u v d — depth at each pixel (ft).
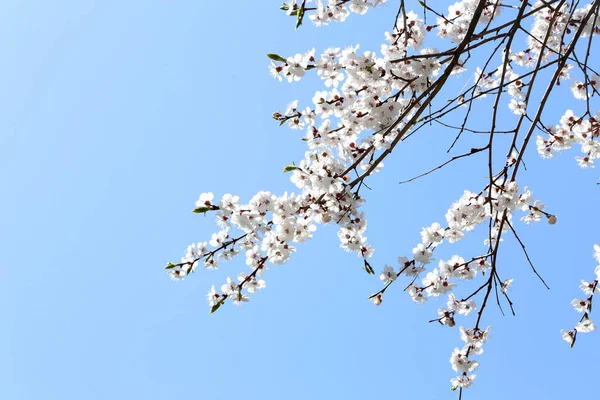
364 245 16.60
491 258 16.01
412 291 17.40
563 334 18.60
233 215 15.60
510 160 17.56
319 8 16.10
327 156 15.69
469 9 17.85
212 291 17.01
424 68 15.47
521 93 18.65
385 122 15.79
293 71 15.70
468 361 17.90
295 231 15.98
